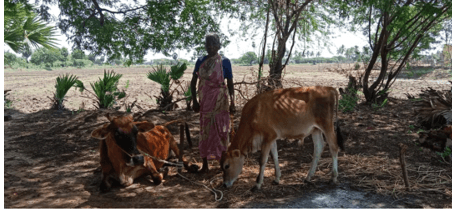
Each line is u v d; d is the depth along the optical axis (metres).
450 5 7.40
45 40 11.18
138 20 10.29
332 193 4.36
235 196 4.29
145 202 4.12
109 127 4.10
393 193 4.32
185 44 10.34
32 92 17.39
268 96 4.46
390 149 6.08
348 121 8.16
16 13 10.62
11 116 9.63
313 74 30.34
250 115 4.41
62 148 6.48
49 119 8.77
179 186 4.65
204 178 4.93
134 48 10.40
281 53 9.18
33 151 6.28
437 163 5.32
